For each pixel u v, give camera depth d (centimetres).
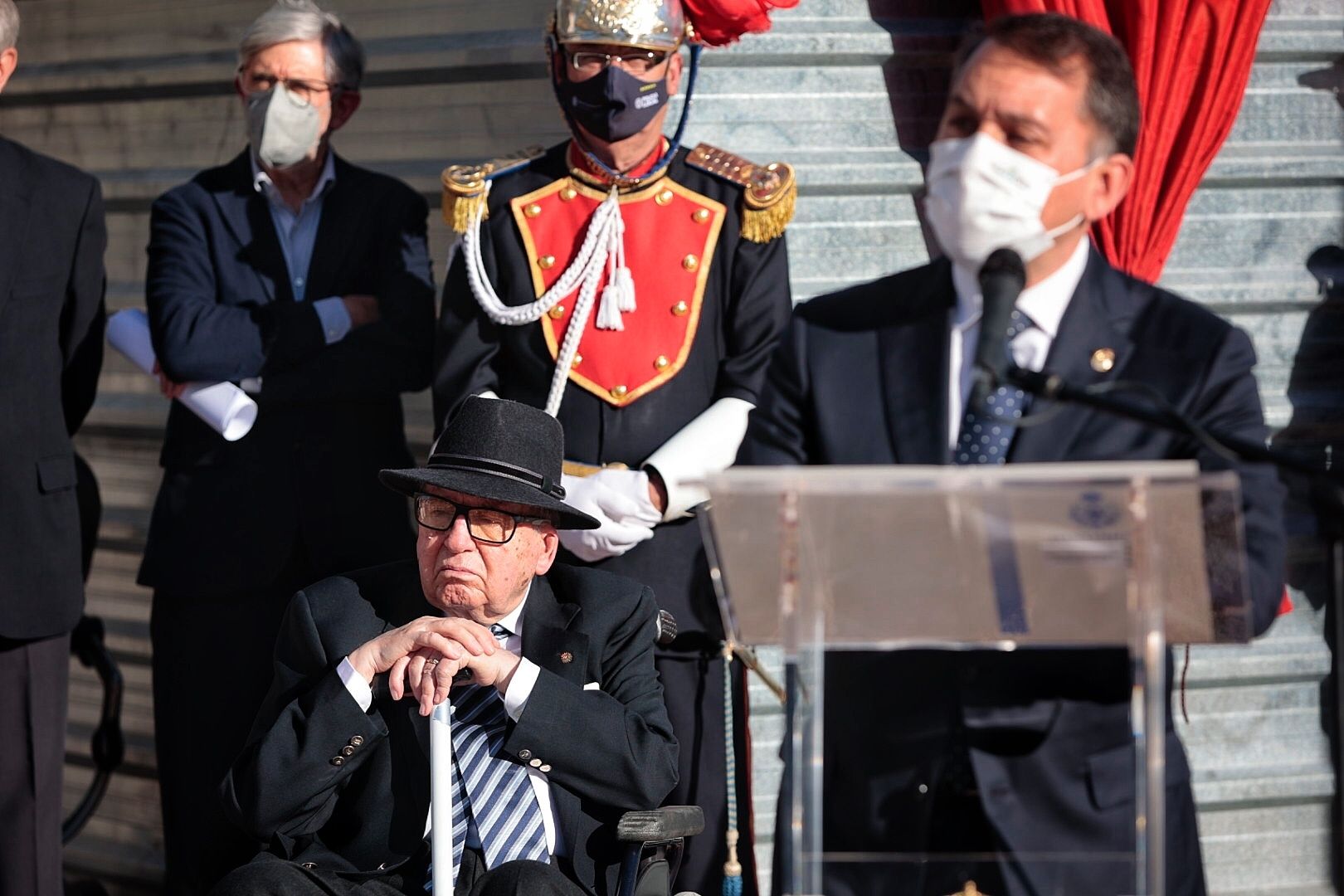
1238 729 1719
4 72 1489
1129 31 1594
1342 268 1736
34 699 1492
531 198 1412
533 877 1052
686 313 1373
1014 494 709
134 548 2006
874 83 1683
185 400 1527
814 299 946
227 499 1555
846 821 877
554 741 1086
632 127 1360
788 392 916
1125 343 875
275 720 1120
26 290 1480
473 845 1106
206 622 1559
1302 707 1728
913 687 872
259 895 1049
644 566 1348
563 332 1380
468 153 1786
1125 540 719
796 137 1669
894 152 1683
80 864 1984
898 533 734
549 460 1153
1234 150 1733
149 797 1955
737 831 1320
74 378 1571
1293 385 1738
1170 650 893
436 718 1055
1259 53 1725
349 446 1571
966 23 1691
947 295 898
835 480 712
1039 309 883
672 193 1404
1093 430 856
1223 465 841
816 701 770
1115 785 848
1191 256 1723
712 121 1655
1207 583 732
